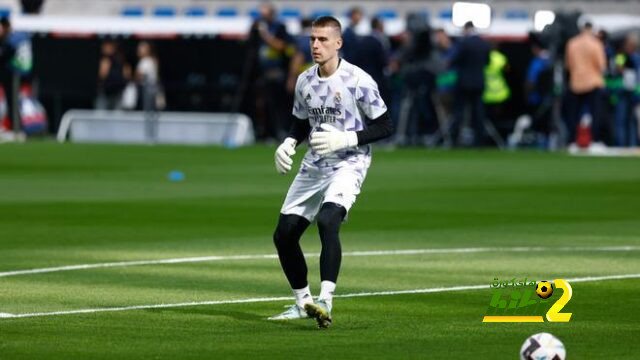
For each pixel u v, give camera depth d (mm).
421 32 73438
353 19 66312
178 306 23703
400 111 75625
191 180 52438
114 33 82125
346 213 22266
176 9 104062
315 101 22703
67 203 43312
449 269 28703
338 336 20797
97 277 27406
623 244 33281
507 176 54562
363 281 26875
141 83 79750
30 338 20516
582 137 72500
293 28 81500
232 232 35594
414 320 22297
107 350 19562
